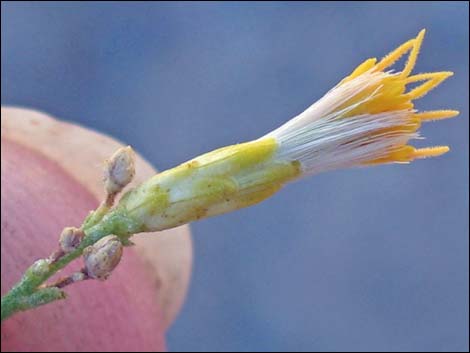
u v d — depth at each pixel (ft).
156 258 0.43
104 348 0.38
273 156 0.30
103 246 0.29
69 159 0.42
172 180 0.30
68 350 0.37
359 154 0.31
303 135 0.31
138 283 0.41
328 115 0.31
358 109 0.31
